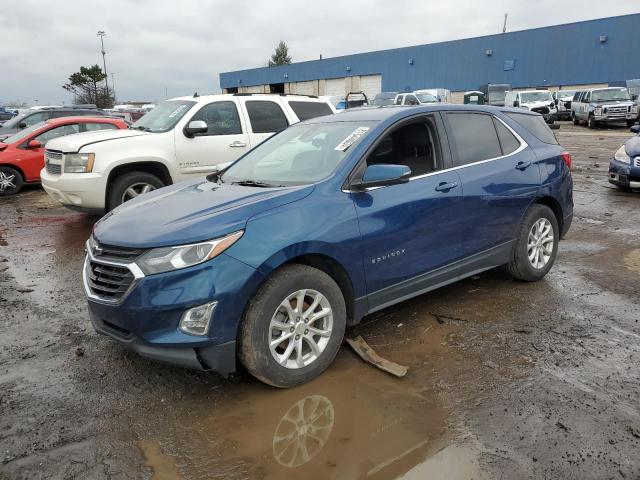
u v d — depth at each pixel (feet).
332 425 9.69
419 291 13.33
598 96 88.99
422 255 13.04
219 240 9.86
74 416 10.12
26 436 9.52
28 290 17.44
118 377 11.55
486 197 14.44
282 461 8.75
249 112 28.02
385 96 100.73
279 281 10.39
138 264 9.86
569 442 9.04
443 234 13.47
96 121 40.40
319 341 11.30
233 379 11.35
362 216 11.64
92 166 23.81
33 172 38.37
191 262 9.71
